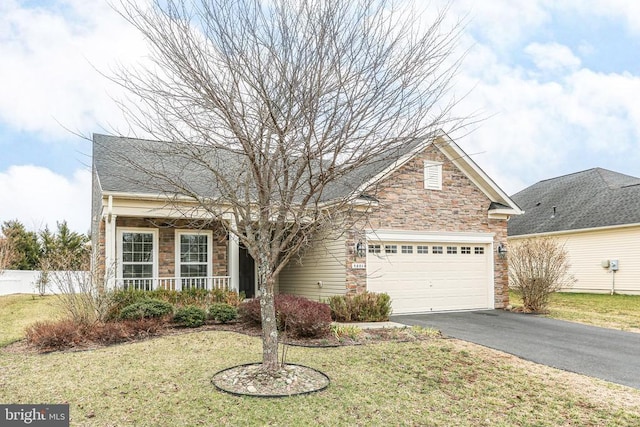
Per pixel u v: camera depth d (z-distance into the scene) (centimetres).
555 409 593
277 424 510
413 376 711
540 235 2400
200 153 611
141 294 1122
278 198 643
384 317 1259
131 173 1192
